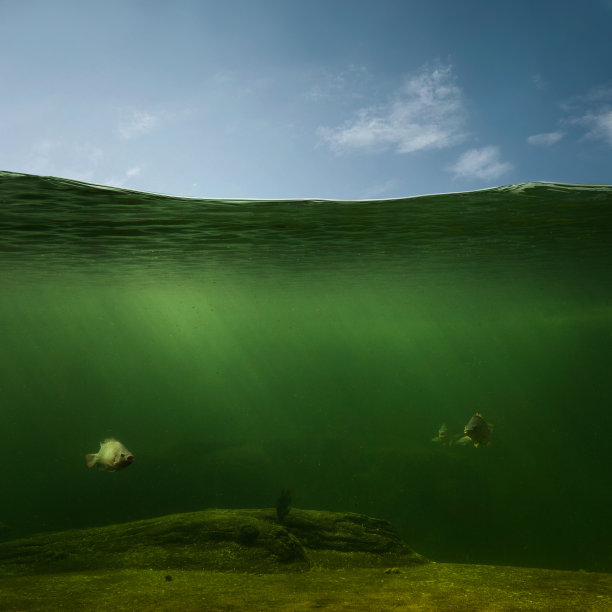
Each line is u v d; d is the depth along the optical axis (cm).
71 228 1154
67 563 686
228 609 488
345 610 488
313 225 1146
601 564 1580
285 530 784
